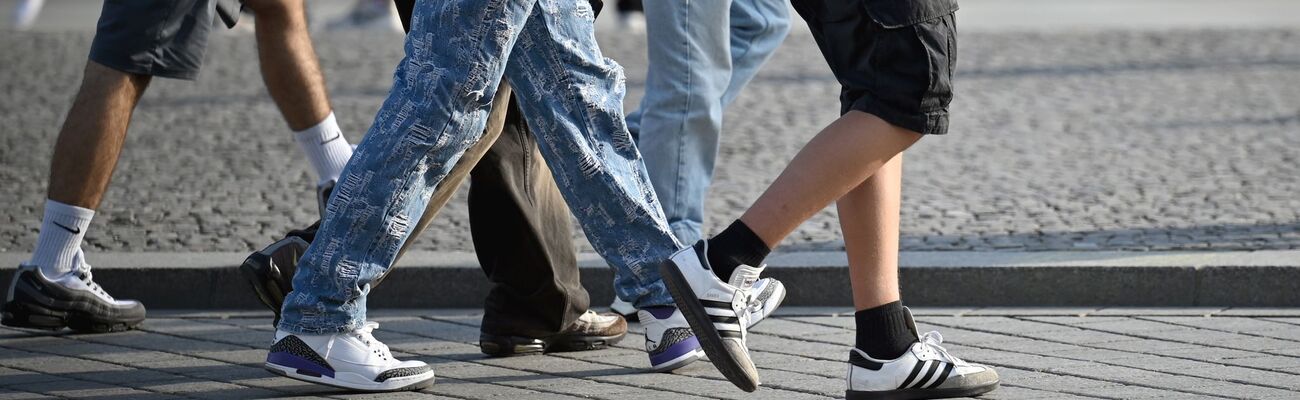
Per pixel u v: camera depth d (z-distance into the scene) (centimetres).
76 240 1723
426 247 2077
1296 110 3234
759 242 1299
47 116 3247
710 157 1808
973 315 1831
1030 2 6888
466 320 1855
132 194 2462
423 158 1370
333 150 1894
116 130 1709
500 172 1551
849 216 1381
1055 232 2112
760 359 1625
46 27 5756
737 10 1870
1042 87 3641
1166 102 3381
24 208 2342
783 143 2961
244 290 1938
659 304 1530
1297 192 2380
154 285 1941
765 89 3666
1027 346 1662
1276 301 1845
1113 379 1508
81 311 1728
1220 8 6391
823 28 1285
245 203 2405
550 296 1614
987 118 3206
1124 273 1866
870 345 1397
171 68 1698
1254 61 4022
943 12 1256
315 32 5081
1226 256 1892
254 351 1683
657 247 1489
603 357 1639
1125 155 2750
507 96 1446
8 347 1702
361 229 1398
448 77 1344
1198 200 2330
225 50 4456
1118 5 6644
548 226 1595
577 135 1426
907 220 2216
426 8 1356
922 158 2752
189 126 3172
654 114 1781
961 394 1416
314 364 1455
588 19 1430
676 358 1539
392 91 1379
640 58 4228
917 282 1892
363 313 1464
